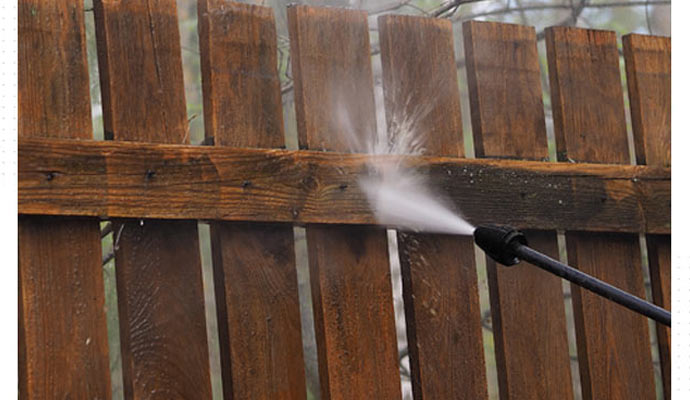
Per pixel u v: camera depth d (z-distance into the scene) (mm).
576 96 3545
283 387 2871
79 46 2699
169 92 2828
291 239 2947
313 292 2996
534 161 3330
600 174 3447
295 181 2895
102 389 2625
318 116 3045
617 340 3461
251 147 2914
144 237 2721
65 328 2588
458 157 3246
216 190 2766
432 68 3287
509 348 3252
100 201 2602
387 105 3189
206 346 2775
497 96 3387
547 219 3312
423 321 3117
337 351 2963
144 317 2691
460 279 3205
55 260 2592
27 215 2562
